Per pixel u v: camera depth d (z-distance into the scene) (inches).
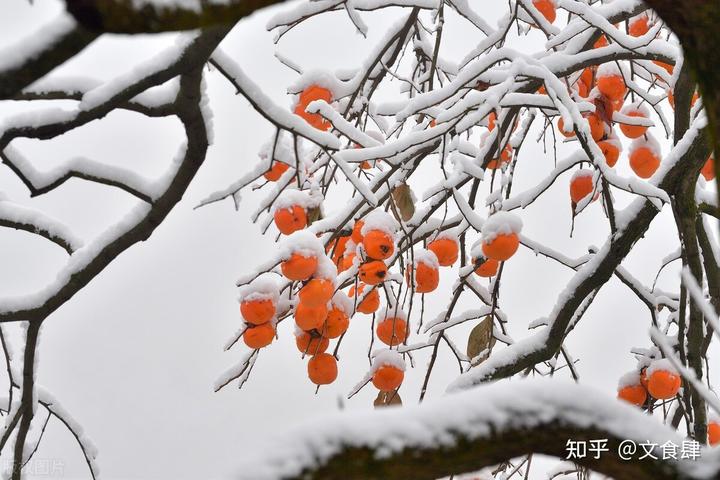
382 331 179.8
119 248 163.2
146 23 87.2
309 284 165.9
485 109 165.6
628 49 170.9
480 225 170.6
